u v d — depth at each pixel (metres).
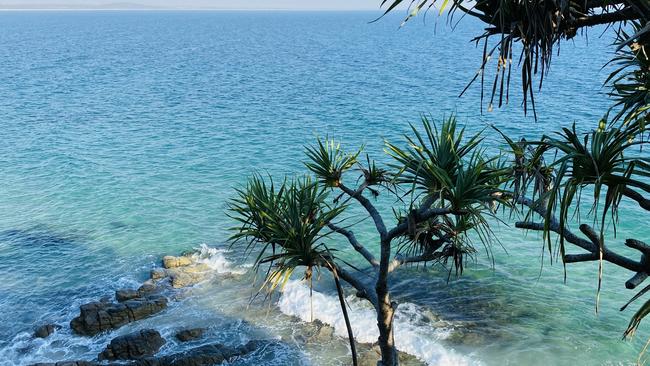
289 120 60.47
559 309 21.52
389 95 76.56
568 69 92.88
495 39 154.62
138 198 35.50
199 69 116.00
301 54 152.12
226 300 22.73
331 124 57.91
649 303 4.90
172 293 23.36
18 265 26.55
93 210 33.53
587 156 5.09
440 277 23.88
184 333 20.25
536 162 6.92
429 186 7.71
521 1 4.93
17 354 19.70
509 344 19.64
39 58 135.88
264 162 43.78
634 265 5.66
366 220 29.59
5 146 49.62
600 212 28.72
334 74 104.56
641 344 19.38
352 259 25.95
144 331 19.77
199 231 30.11
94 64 123.69
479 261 25.08
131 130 56.31
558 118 55.38
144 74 106.50
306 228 8.62
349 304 21.88
